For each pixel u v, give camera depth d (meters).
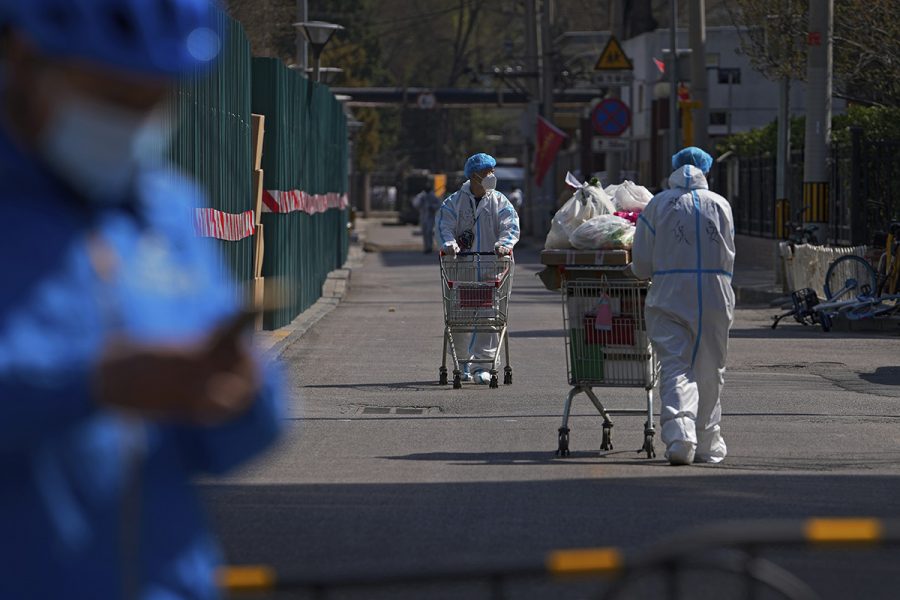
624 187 29.92
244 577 9.37
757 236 97.56
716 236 26.27
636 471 25.78
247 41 46.78
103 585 6.57
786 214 86.06
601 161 148.50
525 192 152.62
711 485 24.36
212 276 7.01
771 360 45.09
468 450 28.16
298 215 59.47
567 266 27.44
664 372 26.59
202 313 6.77
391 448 28.36
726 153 109.75
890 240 56.59
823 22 69.38
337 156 94.88
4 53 6.34
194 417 6.03
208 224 38.03
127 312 6.44
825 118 69.62
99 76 6.20
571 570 9.37
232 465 7.11
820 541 9.20
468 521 21.36
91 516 6.55
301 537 20.30
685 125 94.00
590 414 33.19
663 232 26.36
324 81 97.69
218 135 40.53
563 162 177.12
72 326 6.17
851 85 86.19
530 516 21.73
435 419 32.41
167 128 31.58
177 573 6.80
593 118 88.81
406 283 85.44
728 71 127.81
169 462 6.90
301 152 60.88
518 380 39.62
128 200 6.71
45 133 6.32
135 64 6.16
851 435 30.27
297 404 34.62
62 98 6.24
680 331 26.47
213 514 21.78
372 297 73.75
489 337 39.22
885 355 46.66
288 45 105.19
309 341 50.78
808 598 9.45
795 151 89.88
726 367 43.19
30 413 5.91
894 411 33.88
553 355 46.19
